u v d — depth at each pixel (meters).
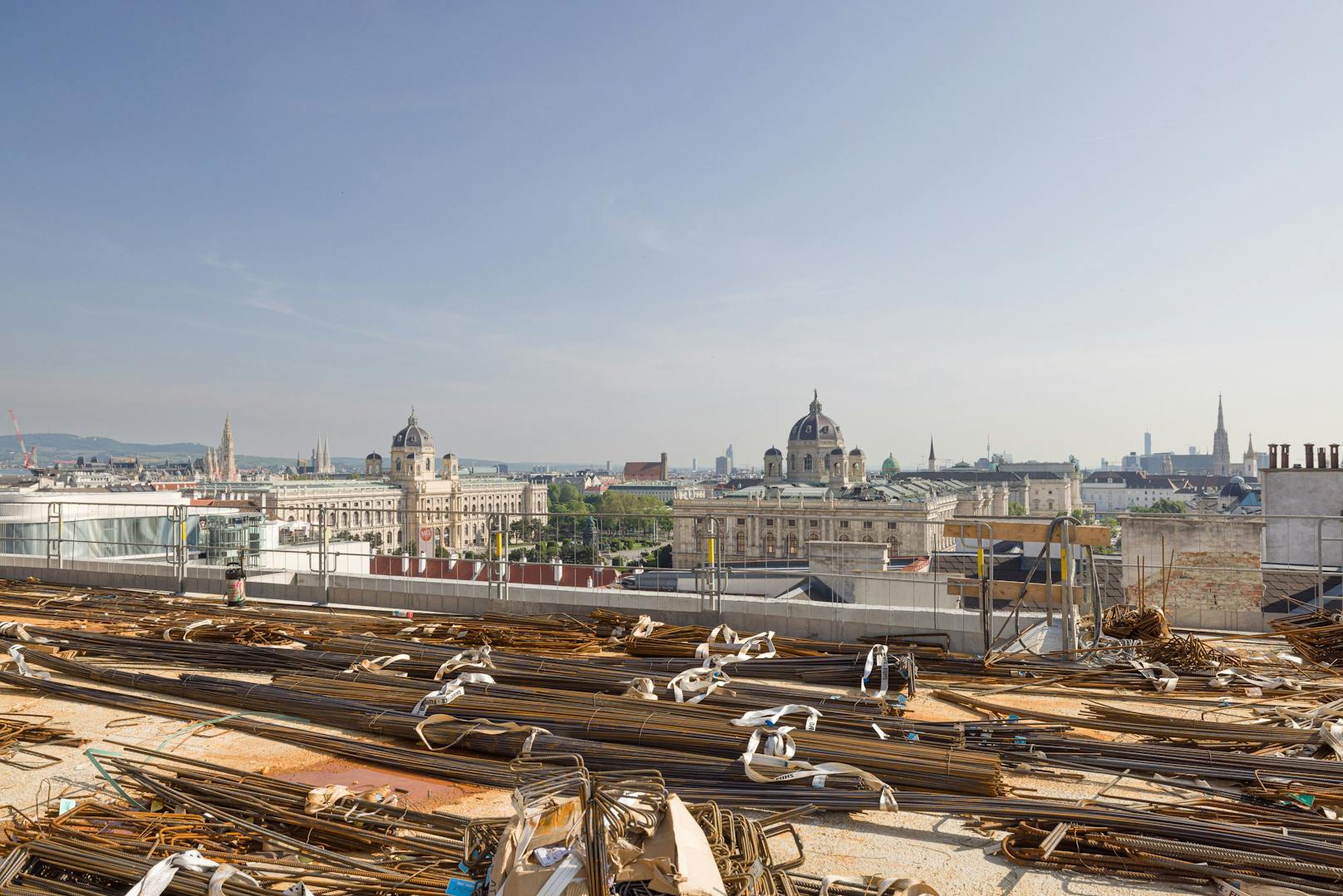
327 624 14.21
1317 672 10.70
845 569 19.34
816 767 6.61
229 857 5.29
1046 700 9.83
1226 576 16.72
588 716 8.23
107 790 6.73
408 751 7.69
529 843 4.26
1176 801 6.51
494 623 14.24
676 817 4.37
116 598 17.20
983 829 6.08
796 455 183.75
